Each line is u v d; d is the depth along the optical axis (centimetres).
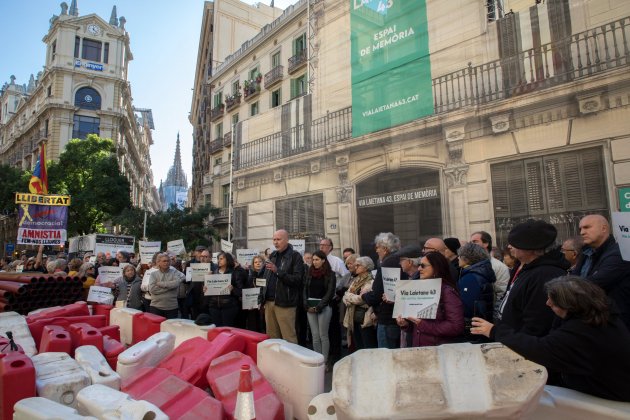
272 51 2102
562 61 540
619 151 490
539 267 250
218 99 2598
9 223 4472
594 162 512
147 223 1941
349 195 800
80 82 4128
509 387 202
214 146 2444
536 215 558
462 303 308
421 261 322
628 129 484
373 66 770
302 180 906
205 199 2538
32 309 547
